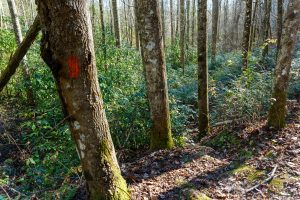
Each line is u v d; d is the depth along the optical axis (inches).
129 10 892.6
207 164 210.2
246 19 344.8
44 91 296.0
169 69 519.8
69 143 222.4
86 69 110.8
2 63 409.7
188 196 168.4
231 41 1013.2
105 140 129.4
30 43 109.0
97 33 432.8
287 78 235.0
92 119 120.6
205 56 267.0
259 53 499.5
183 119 295.7
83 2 102.4
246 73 304.3
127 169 204.2
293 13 219.1
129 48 494.9
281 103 240.1
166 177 191.9
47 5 97.0
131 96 254.5
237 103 287.9
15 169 246.5
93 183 132.5
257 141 236.4
